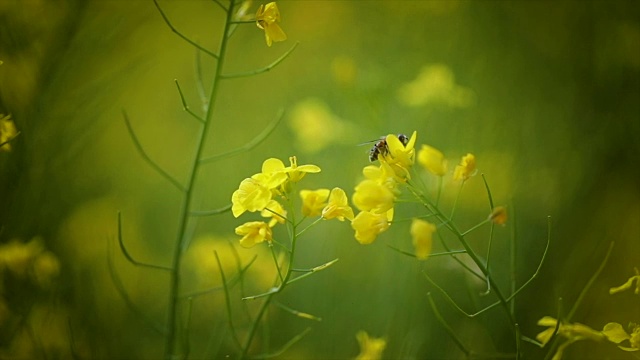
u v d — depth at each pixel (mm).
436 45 1119
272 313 836
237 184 1020
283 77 1214
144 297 862
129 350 812
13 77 775
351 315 822
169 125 1141
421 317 810
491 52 1064
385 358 790
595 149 878
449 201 856
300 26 1241
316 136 966
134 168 1056
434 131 966
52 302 766
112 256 847
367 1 1223
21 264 745
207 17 1196
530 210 865
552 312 812
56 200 821
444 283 820
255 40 1230
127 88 1002
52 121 789
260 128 1139
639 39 896
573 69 967
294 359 810
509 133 953
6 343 741
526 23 1023
